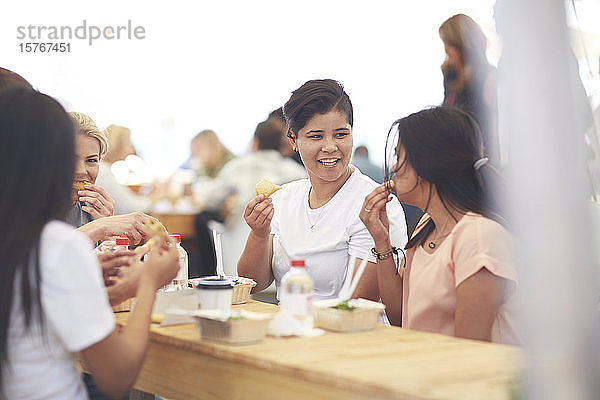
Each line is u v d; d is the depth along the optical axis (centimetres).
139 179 505
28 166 133
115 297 181
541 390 89
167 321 178
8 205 132
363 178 250
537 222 87
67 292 130
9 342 132
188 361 162
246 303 223
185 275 220
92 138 252
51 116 136
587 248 87
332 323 171
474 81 270
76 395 141
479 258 179
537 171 86
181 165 558
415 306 196
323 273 239
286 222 254
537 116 86
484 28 371
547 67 85
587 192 90
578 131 87
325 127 234
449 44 279
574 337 87
